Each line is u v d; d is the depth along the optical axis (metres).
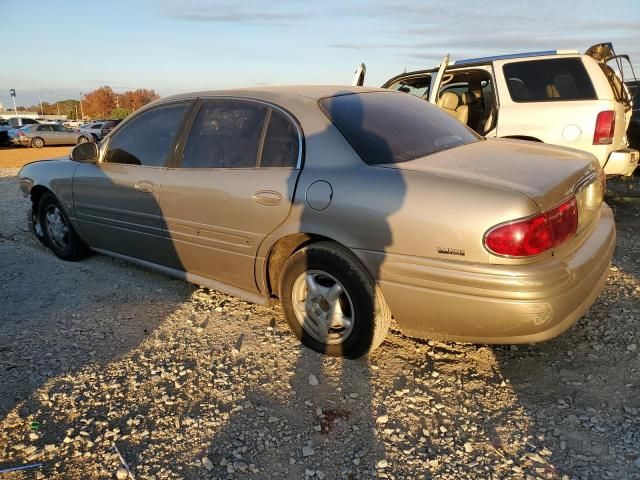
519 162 2.89
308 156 3.03
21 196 8.80
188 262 3.77
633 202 7.17
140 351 3.27
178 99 3.86
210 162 3.50
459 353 3.17
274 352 3.22
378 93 3.69
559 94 5.57
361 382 2.89
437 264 2.54
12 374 3.02
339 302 3.03
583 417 2.55
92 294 4.16
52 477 2.26
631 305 3.68
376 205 2.69
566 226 2.60
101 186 4.21
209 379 2.95
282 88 3.53
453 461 2.30
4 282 4.45
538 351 3.16
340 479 2.22
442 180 2.59
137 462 2.34
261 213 3.14
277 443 2.44
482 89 6.48
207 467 2.29
